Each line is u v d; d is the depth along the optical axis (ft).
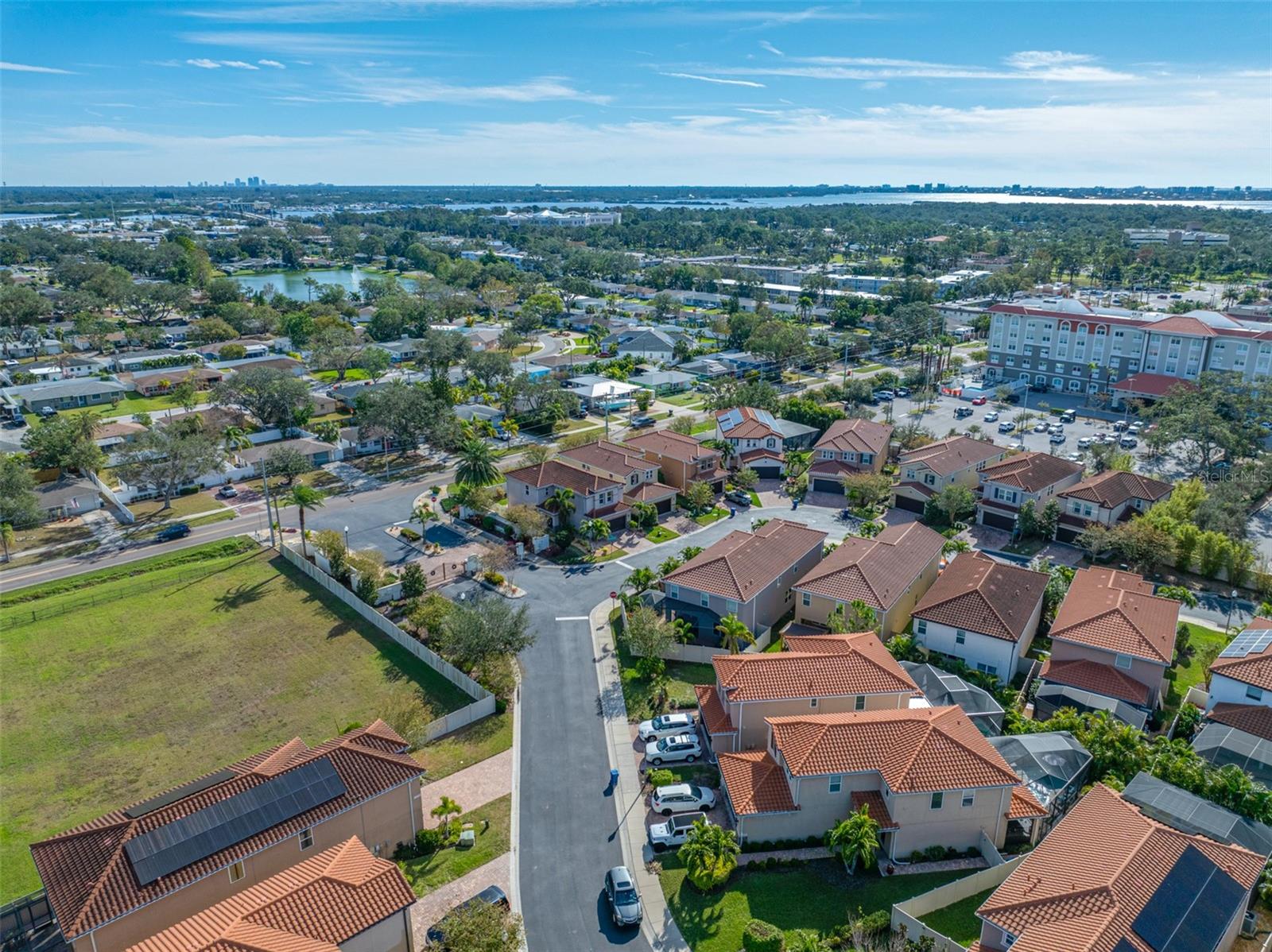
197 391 529.45
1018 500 312.09
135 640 239.50
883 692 180.14
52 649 234.99
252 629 245.04
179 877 129.29
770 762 165.68
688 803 166.91
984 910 125.08
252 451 391.24
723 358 595.88
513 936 126.52
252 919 118.42
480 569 278.26
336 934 120.37
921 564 247.70
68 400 490.90
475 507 313.12
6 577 281.74
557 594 263.49
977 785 148.87
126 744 193.77
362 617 251.60
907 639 219.41
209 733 197.26
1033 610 222.07
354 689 213.87
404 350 625.41
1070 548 297.94
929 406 490.08
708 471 352.90
